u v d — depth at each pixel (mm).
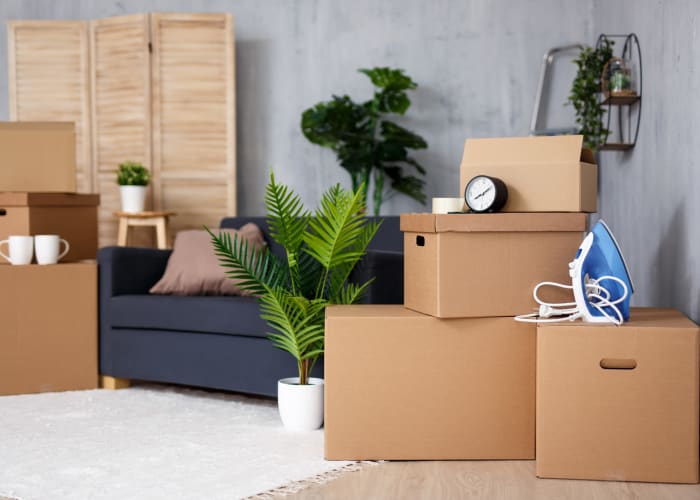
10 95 4957
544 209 2557
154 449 2592
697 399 2287
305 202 5113
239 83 5121
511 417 2531
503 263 2506
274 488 2217
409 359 2525
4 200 3744
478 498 2154
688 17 2826
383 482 2299
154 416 3059
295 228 2939
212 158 4836
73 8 5172
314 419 2859
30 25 4945
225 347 3242
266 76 5109
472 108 5016
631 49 3723
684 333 2291
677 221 2971
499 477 2352
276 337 2969
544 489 2240
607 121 4109
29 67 4957
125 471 2357
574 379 2330
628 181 3840
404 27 5039
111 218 4930
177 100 4828
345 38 5062
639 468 2312
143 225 4746
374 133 4875
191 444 2652
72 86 4941
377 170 5023
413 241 2666
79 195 4016
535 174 2564
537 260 2520
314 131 4820
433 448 2527
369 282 2988
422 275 2584
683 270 2895
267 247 3842
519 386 2527
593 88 3879
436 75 5031
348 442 2518
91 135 4949
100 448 2604
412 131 5059
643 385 2309
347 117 4742
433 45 5031
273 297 2818
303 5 5082
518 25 4977
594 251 2498
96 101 4930
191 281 3600
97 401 3330
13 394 3467
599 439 2326
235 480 2275
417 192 4887
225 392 3574
